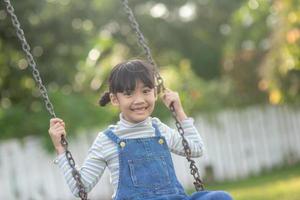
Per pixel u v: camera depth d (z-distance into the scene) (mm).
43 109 15359
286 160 17625
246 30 18781
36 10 16594
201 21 23844
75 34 17562
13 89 17516
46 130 14922
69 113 15141
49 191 14805
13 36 16672
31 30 16750
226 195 5176
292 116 17797
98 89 18109
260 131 17375
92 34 19203
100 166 5406
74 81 17969
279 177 15867
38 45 16906
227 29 23594
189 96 16672
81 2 18672
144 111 5289
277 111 17688
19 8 16266
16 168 14617
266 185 14727
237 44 18969
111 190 15320
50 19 17031
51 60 17281
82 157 15117
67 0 18406
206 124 16703
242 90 18312
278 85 15961
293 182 14641
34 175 14734
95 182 5398
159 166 5367
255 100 18219
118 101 5332
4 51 16969
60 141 5496
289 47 15219
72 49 17562
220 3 23375
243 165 17047
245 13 18406
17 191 14578
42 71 16969
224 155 16828
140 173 5324
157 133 5520
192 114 16578
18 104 16828
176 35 23562
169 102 5816
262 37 18500
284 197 12555
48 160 14828
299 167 17328
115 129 5473
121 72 5281
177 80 17047
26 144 14734
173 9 23375
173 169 5438
